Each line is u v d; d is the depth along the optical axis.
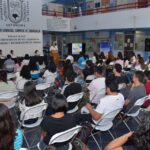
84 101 4.46
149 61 8.34
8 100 4.11
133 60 8.75
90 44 15.63
